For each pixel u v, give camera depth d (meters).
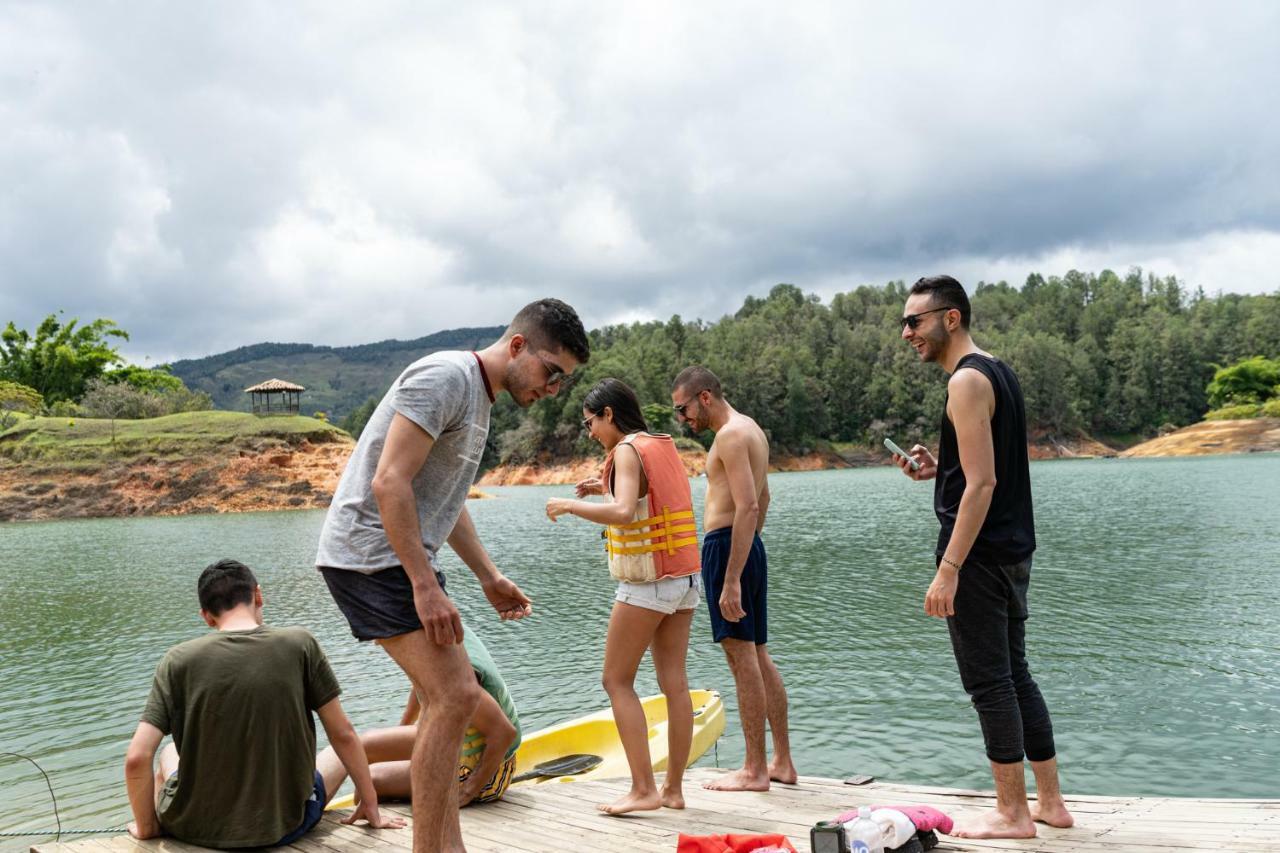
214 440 62.78
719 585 4.84
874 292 190.62
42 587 22.39
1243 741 8.02
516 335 3.34
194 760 3.73
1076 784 7.23
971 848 3.57
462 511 4.02
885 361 150.25
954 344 3.90
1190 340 156.25
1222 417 134.00
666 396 128.25
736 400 136.88
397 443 3.06
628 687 4.50
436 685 3.20
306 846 3.85
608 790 4.94
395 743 4.68
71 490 58.16
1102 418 155.00
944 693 9.98
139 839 3.84
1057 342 156.25
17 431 64.50
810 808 4.32
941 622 14.09
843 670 11.23
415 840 3.23
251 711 3.76
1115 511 35.03
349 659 12.63
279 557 27.77
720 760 8.17
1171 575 17.89
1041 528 29.45
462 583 20.84
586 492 4.84
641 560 4.36
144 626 16.17
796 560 23.36
